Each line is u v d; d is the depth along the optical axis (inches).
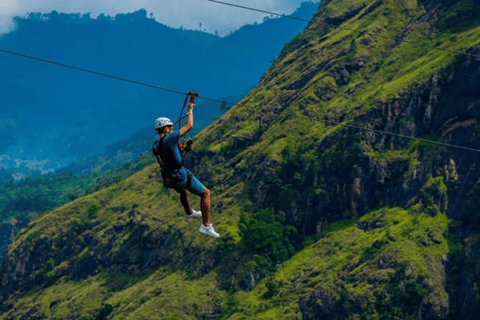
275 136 7022.6
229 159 7308.1
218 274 5979.3
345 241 5748.0
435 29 7470.5
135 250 7042.3
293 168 6491.1
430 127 6230.3
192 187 673.6
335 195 6210.6
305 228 6166.3
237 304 5610.2
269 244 5880.9
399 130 6309.1
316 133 6771.7
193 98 676.1
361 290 4963.1
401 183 5974.4
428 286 4771.2
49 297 7293.3
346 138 6451.8
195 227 6663.4
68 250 7755.9
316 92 7377.0
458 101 6102.4
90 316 6619.1
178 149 660.7
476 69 6077.8
